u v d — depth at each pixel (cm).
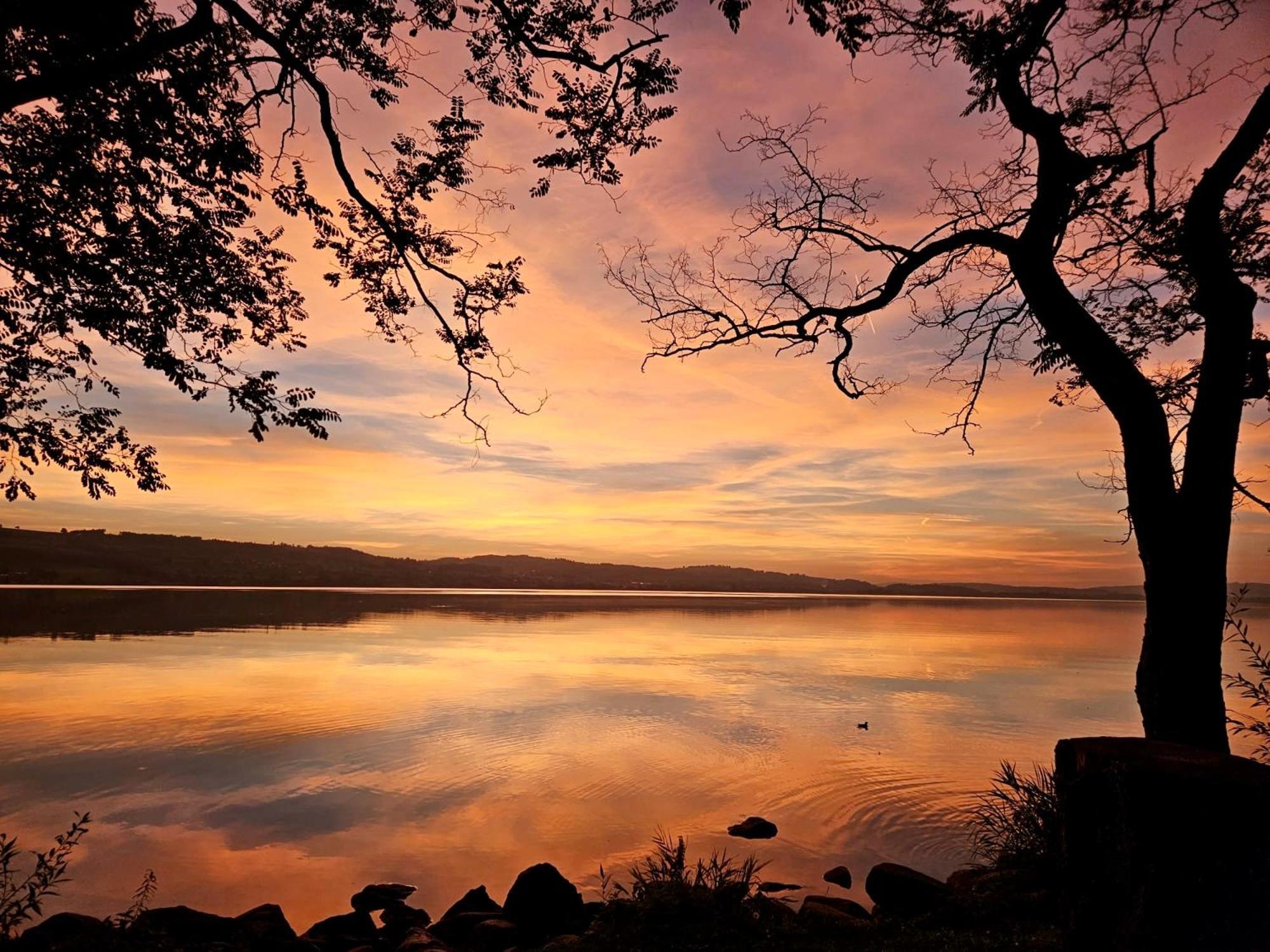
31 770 1634
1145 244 872
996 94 779
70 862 1102
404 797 1466
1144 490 636
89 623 6112
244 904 980
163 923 670
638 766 1717
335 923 811
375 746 1911
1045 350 873
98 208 824
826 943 534
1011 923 550
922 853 1146
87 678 3038
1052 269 690
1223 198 646
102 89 743
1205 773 278
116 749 1836
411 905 970
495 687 2978
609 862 1123
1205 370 635
